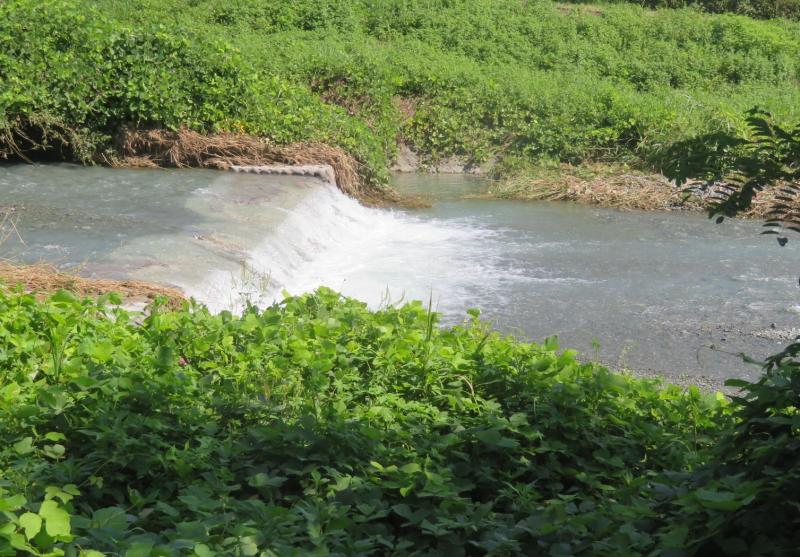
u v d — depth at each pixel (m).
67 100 14.96
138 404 5.41
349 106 19.77
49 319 6.51
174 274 9.52
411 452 5.18
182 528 3.90
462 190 17.72
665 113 18.69
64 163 15.27
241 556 3.77
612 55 24.38
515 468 5.45
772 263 12.66
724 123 18.39
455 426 5.68
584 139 18.83
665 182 17.08
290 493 4.92
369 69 20.25
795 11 31.02
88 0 24.20
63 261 9.70
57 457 4.78
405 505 4.51
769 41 25.83
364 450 5.12
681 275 12.03
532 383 6.31
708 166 4.30
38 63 15.00
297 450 4.98
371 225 14.69
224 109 16.12
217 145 15.58
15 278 8.41
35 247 10.21
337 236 13.66
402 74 20.81
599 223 14.97
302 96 17.28
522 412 6.00
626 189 16.84
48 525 3.45
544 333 9.82
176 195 13.27
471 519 4.50
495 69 22.28
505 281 11.62
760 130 4.23
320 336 6.91
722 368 9.00
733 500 3.65
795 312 10.62
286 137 16.12
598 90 20.27
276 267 11.24
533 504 4.94
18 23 15.12
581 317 10.33
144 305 8.18
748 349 9.50
